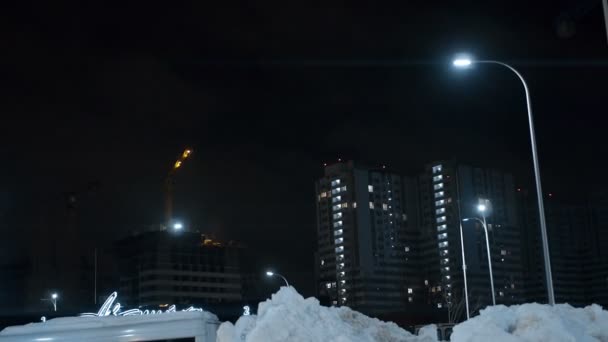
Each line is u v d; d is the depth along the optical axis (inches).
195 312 862.5
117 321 853.2
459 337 468.1
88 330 847.7
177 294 7790.4
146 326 848.3
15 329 851.4
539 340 455.5
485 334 452.8
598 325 515.8
